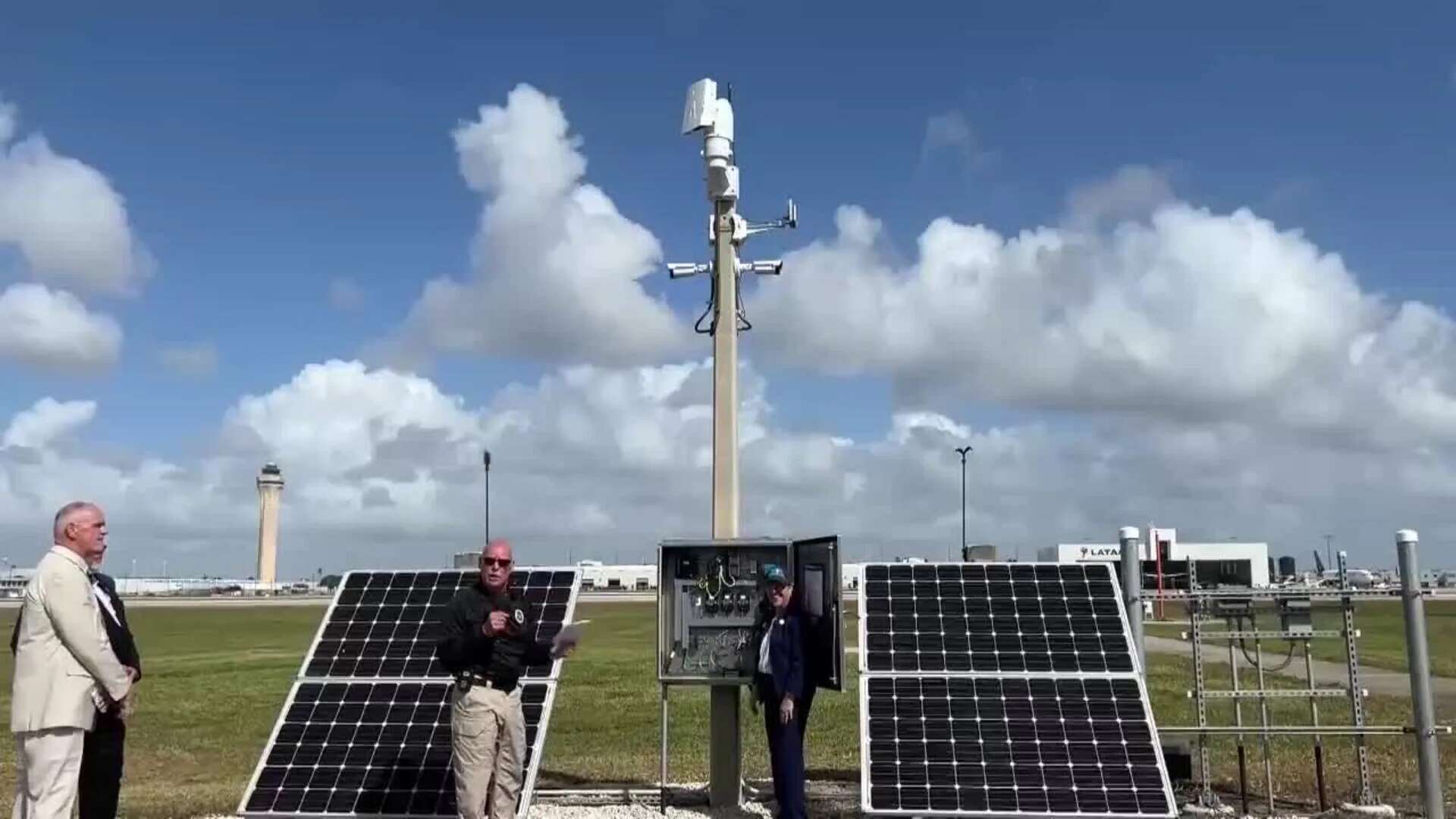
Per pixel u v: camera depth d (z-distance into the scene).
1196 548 60.09
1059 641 9.00
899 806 7.92
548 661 8.02
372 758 8.70
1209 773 10.24
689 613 9.75
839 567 8.70
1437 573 82.44
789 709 8.55
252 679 23.95
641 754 13.32
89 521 7.15
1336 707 16.30
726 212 10.02
